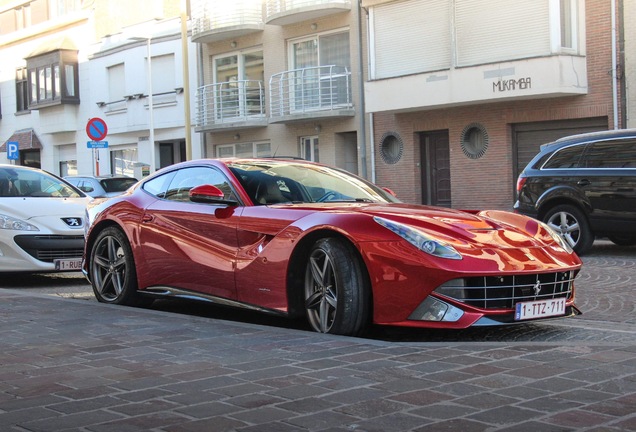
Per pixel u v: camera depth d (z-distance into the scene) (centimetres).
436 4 2066
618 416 334
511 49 1923
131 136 3166
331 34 2430
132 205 728
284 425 329
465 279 511
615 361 434
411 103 2088
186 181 699
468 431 317
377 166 2309
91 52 3350
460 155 2098
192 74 2891
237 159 693
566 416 335
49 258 964
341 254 539
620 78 1786
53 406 365
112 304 727
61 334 554
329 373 416
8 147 2488
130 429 327
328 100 2398
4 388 402
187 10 2903
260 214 604
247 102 2689
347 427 325
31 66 3578
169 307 755
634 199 1113
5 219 955
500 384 388
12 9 3831
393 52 2170
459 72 1981
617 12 1781
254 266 594
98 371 436
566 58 1819
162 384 401
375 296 522
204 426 329
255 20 2620
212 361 453
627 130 1158
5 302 718
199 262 643
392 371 418
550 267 545
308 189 655
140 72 3064
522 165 2008
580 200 1166
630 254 1199
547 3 1847
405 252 518
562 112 1891
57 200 1029
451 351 466
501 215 625
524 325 625
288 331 545
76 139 3472
